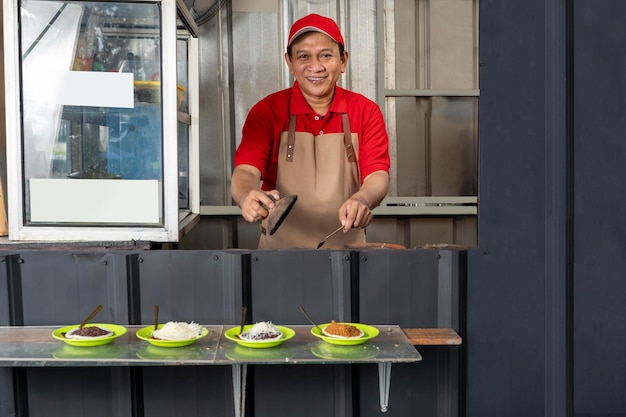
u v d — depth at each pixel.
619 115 1.99
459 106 4.20
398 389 2.03
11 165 2.00
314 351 1.68
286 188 2.88
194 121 3.03
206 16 4.00
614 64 1.98
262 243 2.94
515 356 2.04
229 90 4.08
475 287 2.03
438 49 4.13
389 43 4.10
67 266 1.98
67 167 2.02
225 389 2.02
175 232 2.04
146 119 2.03
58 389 2.01
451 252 2.00
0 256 1.95
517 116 2.01
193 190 3.03
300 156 2.87
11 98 1.98
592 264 2.01
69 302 1.99
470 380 2.04
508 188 2.02
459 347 2.02
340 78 4.10
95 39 2.02
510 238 2.02
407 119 4.18
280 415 2.04
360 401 2.04
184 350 1.68
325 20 2.71
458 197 4.18
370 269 2.01
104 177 2.03
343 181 2.89
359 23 4.07
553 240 1.99
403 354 1.65
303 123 2.87
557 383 2.00
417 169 4.21
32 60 1.99
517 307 2.03
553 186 1.99
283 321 2.01
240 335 1.76
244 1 4.02
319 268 2.00
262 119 2.86
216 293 1.99
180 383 2.02
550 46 1.98
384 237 4.22
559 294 1.98
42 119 2.01
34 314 1.99
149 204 2.04
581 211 2.00
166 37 2.01
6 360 1.59
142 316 2.00
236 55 4.06
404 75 4.14
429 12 4.10
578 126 1.99
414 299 2.02
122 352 1.67
